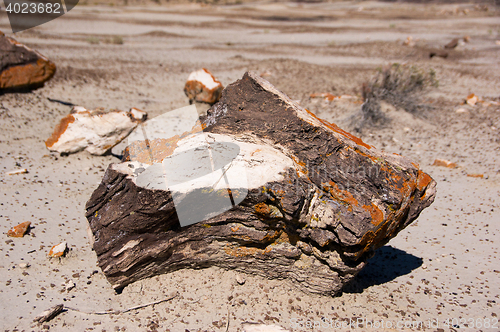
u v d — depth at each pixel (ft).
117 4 127.24
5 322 10.53
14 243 14.12
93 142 22.91
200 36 74.43
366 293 12.93
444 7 145.28
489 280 13.91
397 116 33.32
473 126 32.07
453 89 43.04
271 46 66.95
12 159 21.57
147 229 11.40
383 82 35.42
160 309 11.46
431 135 30.17
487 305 12.55
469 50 65.46
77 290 12.03
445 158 25.84
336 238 10.85
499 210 19.19
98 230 11.79
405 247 16.17
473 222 18.11
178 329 10.78
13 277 12.34
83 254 13.85
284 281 12.51
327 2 169.99
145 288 12.13
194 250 12.17
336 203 10.96
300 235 11.30
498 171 23.80
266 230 11.49
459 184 22.07
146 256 11.64
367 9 141.59
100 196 11.84
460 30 91.50
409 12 131.03
